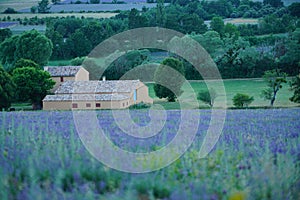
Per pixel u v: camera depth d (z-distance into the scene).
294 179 11.18
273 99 90.44
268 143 15.12
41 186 10.08
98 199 9.26
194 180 10.42
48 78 90.00
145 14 135.62
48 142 14.28
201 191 9.46
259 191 9.86
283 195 10.05
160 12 129.25
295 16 138.75
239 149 14.21
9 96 83.75
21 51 120.62
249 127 21.45
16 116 26.98
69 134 16.33
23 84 87.44
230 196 9.16
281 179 10.59
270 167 10.95
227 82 108.44
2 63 122.00
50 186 9.81
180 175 11.04
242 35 132.88
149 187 9.88
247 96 86.81
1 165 11.07
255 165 11.73
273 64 111.19
